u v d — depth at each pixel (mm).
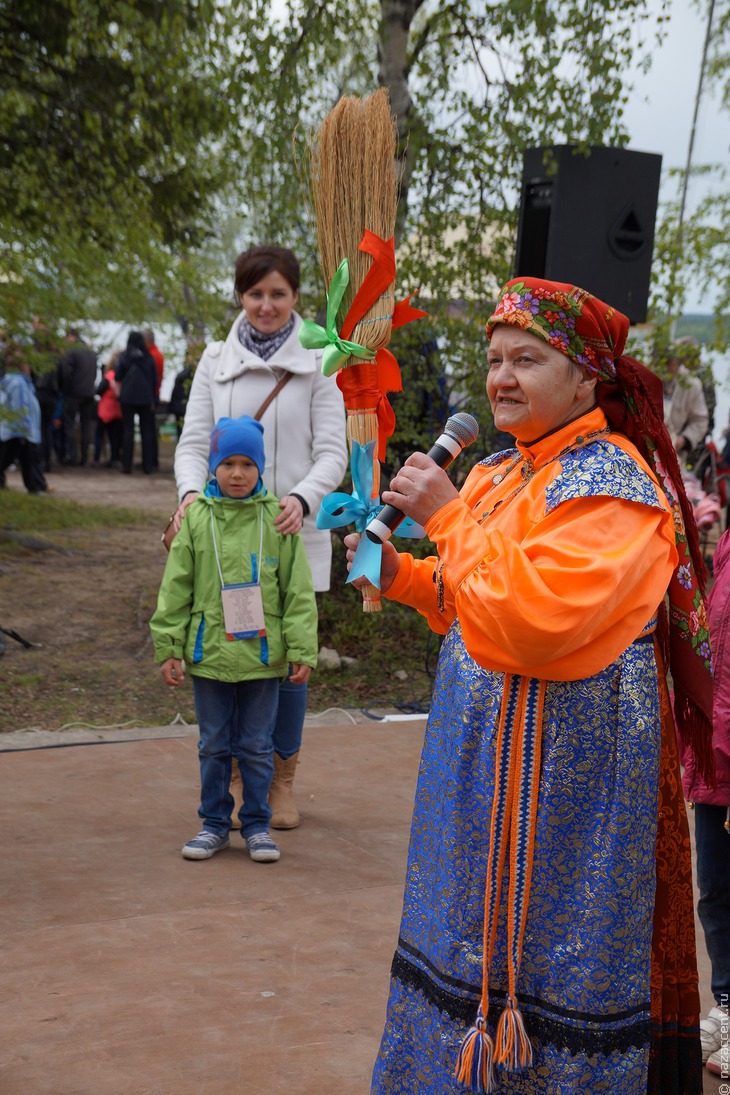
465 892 1985
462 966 1972
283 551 4090
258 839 4074
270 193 7422
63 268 10305
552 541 1886
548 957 1935
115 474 17609
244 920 3559
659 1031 2107
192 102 8680
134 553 10539
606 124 6645
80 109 9469
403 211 7293
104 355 20203
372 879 3920
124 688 6590
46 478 16453
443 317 7320
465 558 1901
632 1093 1952
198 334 10094
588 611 1823
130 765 5023
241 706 4121
